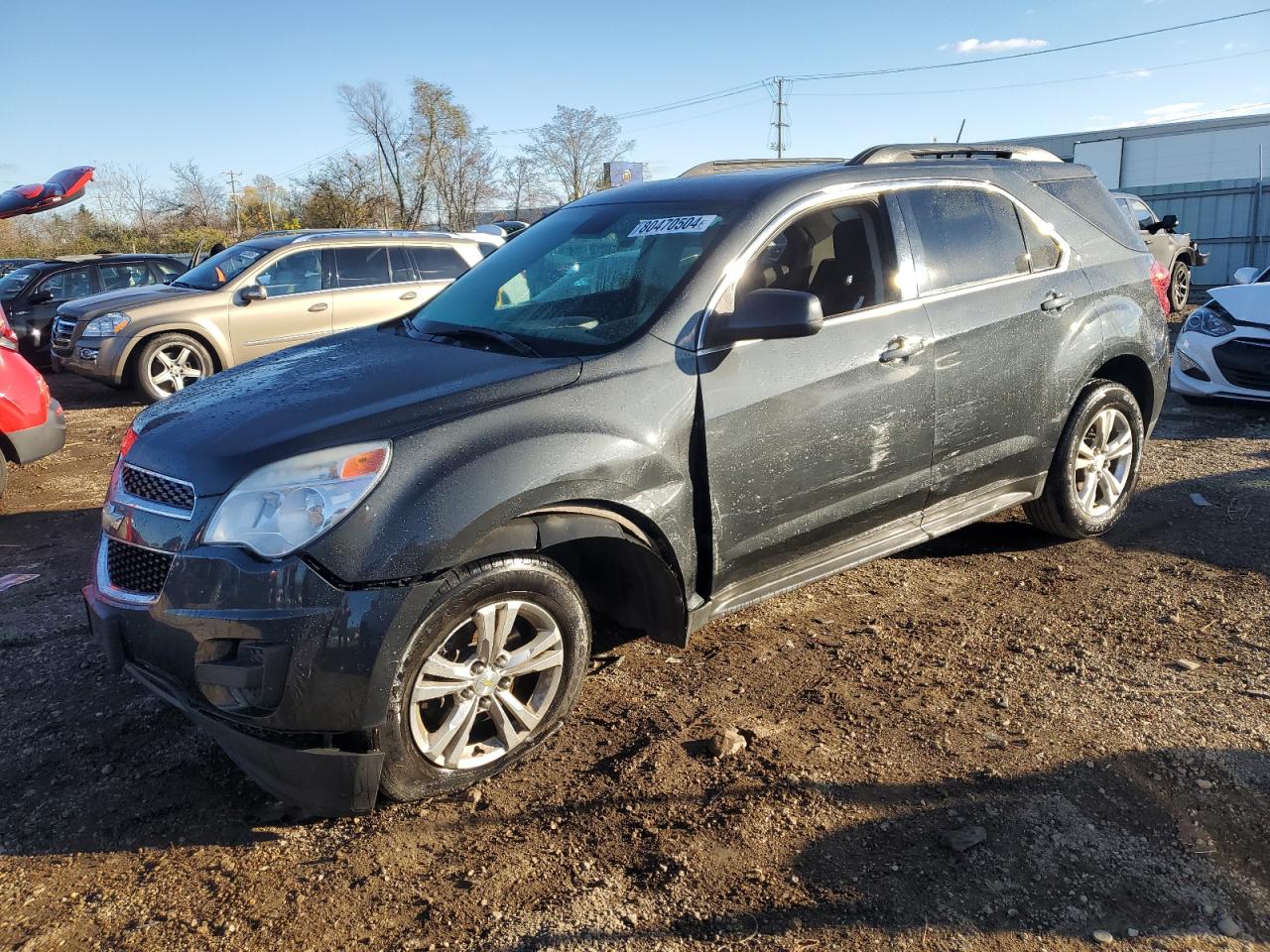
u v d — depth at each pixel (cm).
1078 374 439
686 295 323
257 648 252
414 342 352
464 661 281
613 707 338
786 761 299
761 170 399
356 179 5428
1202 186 2448
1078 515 466
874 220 379
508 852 262
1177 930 227
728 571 332
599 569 333
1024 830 262
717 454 319
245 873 259
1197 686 337
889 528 388
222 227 5691
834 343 350
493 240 1182
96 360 984
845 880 246
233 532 259
